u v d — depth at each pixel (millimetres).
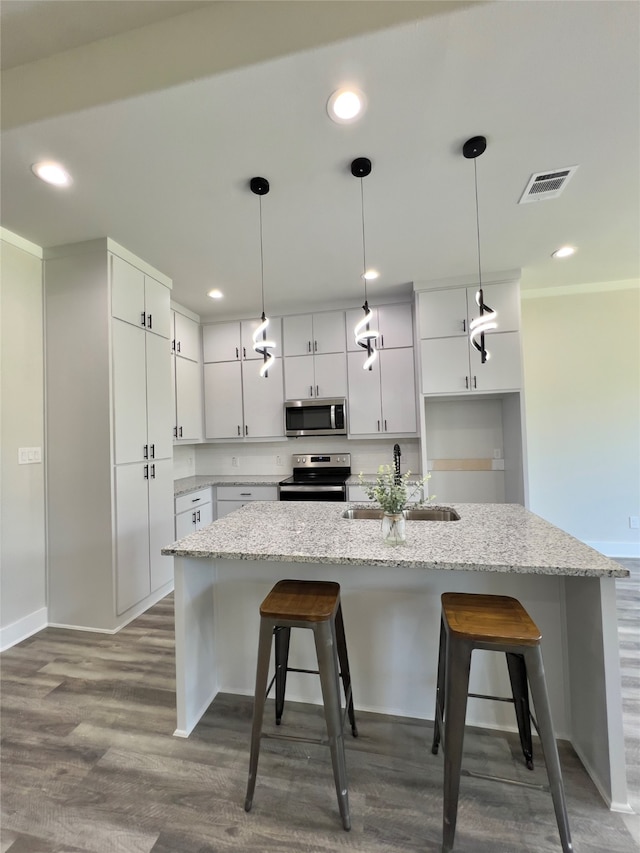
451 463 3887
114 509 2576
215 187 2016
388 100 1490
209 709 1813
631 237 2715
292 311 4105
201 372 4328
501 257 3002
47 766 1500
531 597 1650
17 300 2488
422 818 1274
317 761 1510
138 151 1727
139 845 1204
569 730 1594
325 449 4383
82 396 2590
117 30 1448
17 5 1331
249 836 1226
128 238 2561
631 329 3674
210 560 1913
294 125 1599
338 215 2332
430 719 1721
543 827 1238
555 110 1569
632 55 1337
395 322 3859
